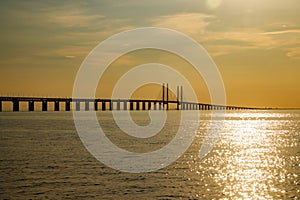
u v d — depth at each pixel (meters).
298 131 160.00
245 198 49.88
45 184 54.38
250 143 110.25
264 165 71.75
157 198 49.06
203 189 53.41
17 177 58.28
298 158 80.69
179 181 57.56
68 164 69.12
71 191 51.22
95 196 49.28
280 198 49.97
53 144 98.44
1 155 78.81
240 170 66.56
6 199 47.78
